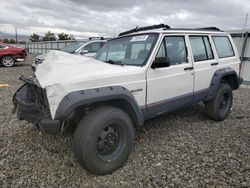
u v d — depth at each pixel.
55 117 2.59
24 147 3.59
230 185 2.70
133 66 3.41
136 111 3.16
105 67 3.21
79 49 9.64
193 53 4.25
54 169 3.02
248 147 3.66
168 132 4.27
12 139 3.87
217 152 3.49
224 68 4.88
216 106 4.67
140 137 4.04
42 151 3.47
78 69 3.02
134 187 2.69
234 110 5.79
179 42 4.00
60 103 2.61
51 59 3.67
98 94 2.74
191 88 4.17
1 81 9.47
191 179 2.81
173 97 3.86
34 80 3.15
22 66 15.76
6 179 2.79
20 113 3.25
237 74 5.21
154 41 3.61
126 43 4.02
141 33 3.97
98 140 2.85
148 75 3.40
